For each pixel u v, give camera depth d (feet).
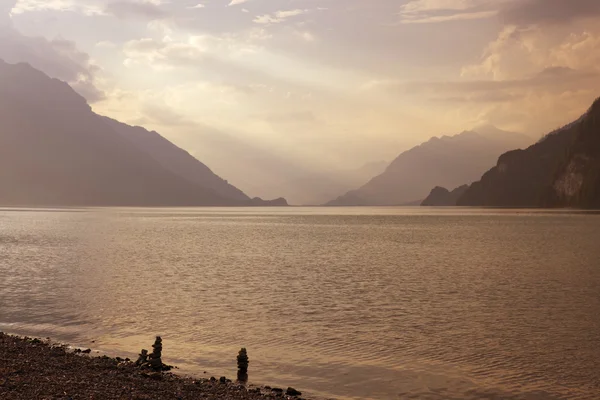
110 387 60.80
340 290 140.67
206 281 155.33
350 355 82.17
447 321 104.63
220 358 80.23
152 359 74.02
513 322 104.06
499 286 148.77
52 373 65.21
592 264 203.51
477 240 333.21
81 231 411.95
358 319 106.11
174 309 114.11
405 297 130.62
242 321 103.71
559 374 73.36
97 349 83.56
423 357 81.05
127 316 107.14
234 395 62.64
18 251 245.04
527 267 193.88
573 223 554.46
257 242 313.94
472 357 81.20
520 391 67.31
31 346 80.28
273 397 63.05
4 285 144.87
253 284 150.10
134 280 156.35
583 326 100.83
